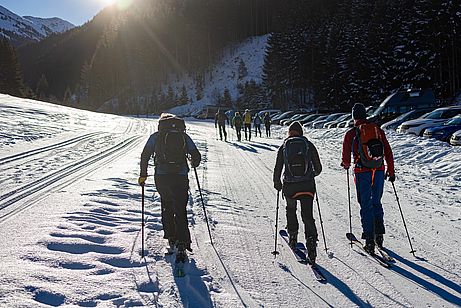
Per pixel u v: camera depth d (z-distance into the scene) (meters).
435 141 16.00
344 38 61.75
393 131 20.83
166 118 5.14
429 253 5.41
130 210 6.98
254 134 30.80
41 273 4.01
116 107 111.50
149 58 117.81
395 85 49.19
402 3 51.81
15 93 79.75
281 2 113.25
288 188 5.21
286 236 6.12
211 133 32.03
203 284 4.20
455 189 9.50
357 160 5.54
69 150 15.29
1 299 3.39
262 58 106.12
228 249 5.41
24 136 17.78
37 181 9.19
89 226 5.77
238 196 8.97
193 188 9.52
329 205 8.27
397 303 4.00
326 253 5.44
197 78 104.75
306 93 77.00
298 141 5.28
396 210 7.73
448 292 4.25
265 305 3.87
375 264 5.03
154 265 4.62
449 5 43.41
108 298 3.72
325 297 4.11
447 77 45.66
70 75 173.75
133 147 17.77
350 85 54.16
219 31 116.88
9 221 5.84
